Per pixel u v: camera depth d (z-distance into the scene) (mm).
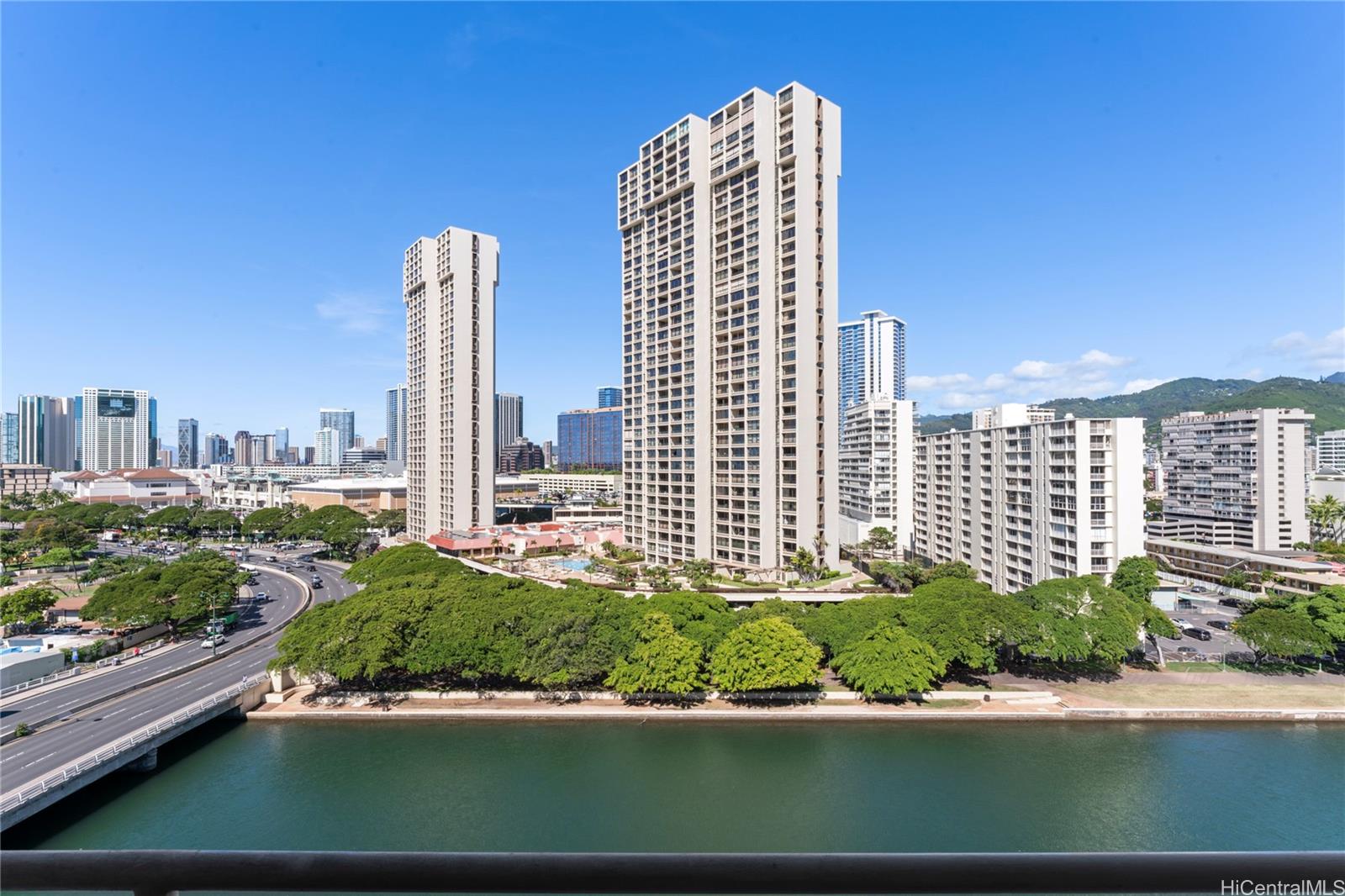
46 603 79000
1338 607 66062
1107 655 59469
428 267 142000
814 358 95938
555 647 58062
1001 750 49188
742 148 98500
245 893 3152
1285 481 111938
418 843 38438
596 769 46750
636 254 115875
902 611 63375
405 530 162750
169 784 45094
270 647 73875
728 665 57219
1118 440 72750
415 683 62031
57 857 3205
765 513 96312
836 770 46219
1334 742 50125
